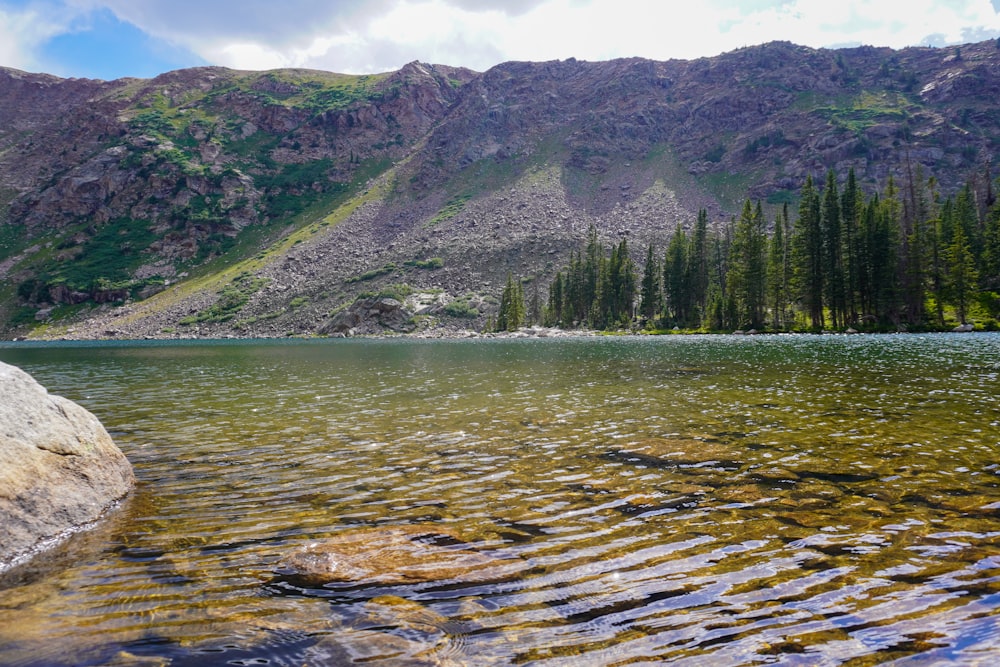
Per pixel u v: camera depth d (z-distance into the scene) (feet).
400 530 30.14
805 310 341.41
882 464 40.04
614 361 148.77
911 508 30.91
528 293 580.30
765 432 52.08
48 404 36.50
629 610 20.98
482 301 576.61
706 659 17.67
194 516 33.24
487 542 28.09
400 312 561.02
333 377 123.65
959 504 31.35
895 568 23.68
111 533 30.60
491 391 90.79
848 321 311.06
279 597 22.58
